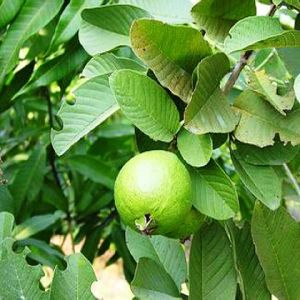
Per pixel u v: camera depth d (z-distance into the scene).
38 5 0.59
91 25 0.52
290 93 0.47
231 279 0.49
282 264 0.50
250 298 0.50
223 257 0.49
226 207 0.44
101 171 0.83
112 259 0.91
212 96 0.45
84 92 0.48
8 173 0.88
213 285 0.49
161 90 0.45
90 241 0.85
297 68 0.53
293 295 0.50
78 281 0.45
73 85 0.83
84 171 0.83
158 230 0.41
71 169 0.89
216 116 0.45
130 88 0.43
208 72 0.44
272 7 0.48
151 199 0.40
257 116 0.47
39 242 0.72
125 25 0.51
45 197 0.85
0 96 0.64
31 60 0.64
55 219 0.74
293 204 0.75
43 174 0.79
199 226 0.46
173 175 0.41
